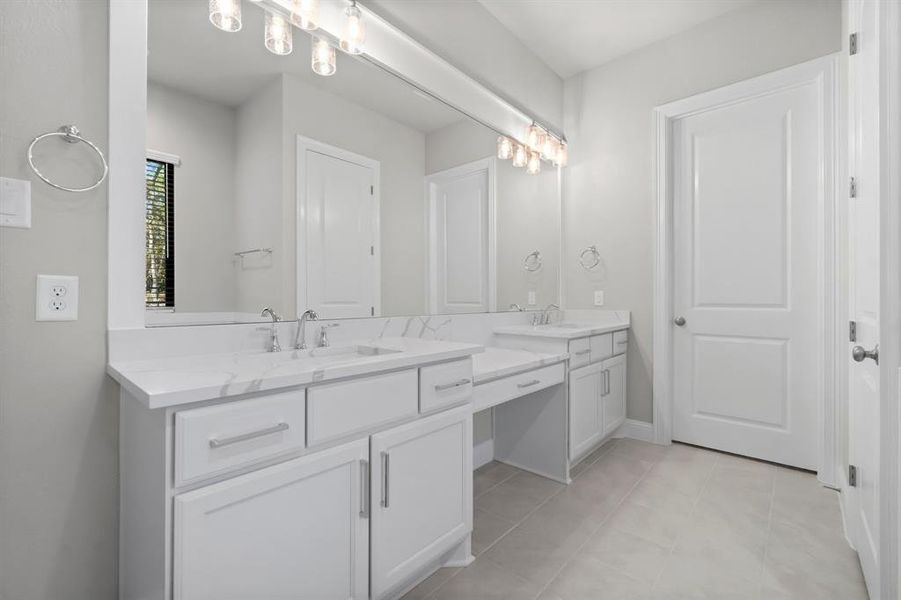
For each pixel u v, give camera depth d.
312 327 1.73
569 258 3.36
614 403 2.88
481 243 2.59
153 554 0.99
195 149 1.43
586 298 3.27
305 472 1.12
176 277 1.38
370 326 1.95
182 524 0.92
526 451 2.50
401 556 1.37
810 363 2.45
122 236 1.24
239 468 1.02
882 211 1.20
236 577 1.01
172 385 0.96
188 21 1.41
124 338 1.24
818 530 1.83
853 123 1.73
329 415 1.17
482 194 2.60
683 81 2.85
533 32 2.86
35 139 1.09
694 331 2.86
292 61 1.68
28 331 1.10
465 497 1.61
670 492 2.20
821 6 2.39
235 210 1.52
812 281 2.44
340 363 1.25
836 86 2.32
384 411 1.31
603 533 1.82
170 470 0.92
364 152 1.95
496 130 2.70
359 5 1.91
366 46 1.94
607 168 3.18
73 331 1.16
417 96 2.20
